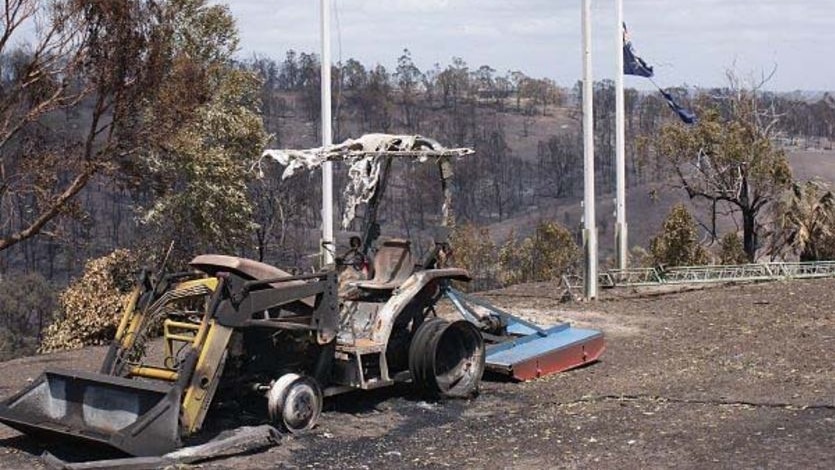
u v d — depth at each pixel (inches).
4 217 555.8
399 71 2615.7
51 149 535.8
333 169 580.1
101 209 925.2
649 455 278.5
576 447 292.7
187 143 634.8
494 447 298.8
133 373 306.7
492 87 3267.7
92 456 293.0
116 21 521.3
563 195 2388.0
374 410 346.3
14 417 297.9
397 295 348.5
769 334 476.4
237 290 297.9
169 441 278.7
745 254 1100.5
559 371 408.5
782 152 1176.8
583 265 656.4
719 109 1224.2
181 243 761.6
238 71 782.5
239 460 286.7
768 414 314.7
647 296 652.7
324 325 323.9
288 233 1054.4
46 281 1235.2
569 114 3181.6
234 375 313.7
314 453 294.8
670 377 384.2
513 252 1315.2
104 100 529.7
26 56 520.1
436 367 354.9
